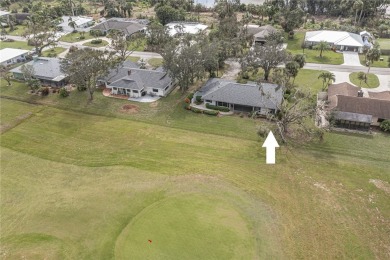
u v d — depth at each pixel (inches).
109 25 5482.3
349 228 1829.5
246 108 3038.9
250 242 1747.0
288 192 2096.5
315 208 1968.5
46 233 1845.5
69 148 2578.7
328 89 3287.4
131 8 6397.6
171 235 1795.0
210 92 3139.8
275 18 5580.7
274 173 2263.8
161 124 2883.9
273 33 4675.2
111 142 2642.7
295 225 1854.1
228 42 4008.4
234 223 1866.4
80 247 1752.0
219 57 3804.1
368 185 2135.8
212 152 2497.5
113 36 4377.5
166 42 4037.9
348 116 2694.4
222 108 3056.1
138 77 3440.0
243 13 6373.0
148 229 1836.9
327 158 2389.3
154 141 2647.6
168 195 2084.2
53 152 2536.9
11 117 3053.6
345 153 2434.8
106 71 3326.8
